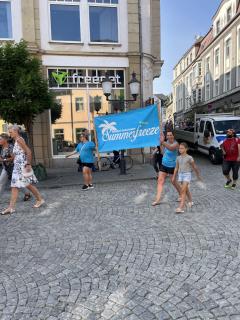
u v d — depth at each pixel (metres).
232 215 6.31
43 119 13.84
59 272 4.20
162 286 3.75
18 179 6.92
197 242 5.00
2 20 13.39
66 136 14.28
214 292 3.59
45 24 13.65
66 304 3.47
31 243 5.20
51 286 3.86
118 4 14.17
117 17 14.25
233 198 7.68
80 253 4.75
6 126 13.58
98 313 3.29
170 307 3.34
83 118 14.36
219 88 34.91
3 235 5.62
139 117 10.72
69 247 4.98
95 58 14.12
